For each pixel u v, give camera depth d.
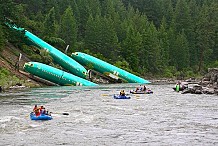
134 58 133.62
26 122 34.81
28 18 126.12
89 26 128.75
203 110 42.91
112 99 55.88
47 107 45.31
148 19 186.88
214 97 59.16
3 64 84.69
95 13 155.75
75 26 127.25
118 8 179.50
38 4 144.50
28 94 61.97
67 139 27.70
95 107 45.81
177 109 43.94
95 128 31.83
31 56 97.25
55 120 35.94
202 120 35.72
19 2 134.88
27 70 85.19
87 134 29.41
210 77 90.44
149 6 189.25
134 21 161.00
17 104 48.03
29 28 114.38
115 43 130.00
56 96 59.34
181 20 168.12
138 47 134.50
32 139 27.73
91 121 35.34
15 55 93.75
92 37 127.88
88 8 151.12
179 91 72.88
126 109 44.00
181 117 37.62
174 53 152.88
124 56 136.25
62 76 87.31
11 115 38.75
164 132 30.03
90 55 117.00
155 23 185.38
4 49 92.75
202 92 66.81
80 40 141.00
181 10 169.25
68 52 118.38
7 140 27.41
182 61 152.88
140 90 67.56
